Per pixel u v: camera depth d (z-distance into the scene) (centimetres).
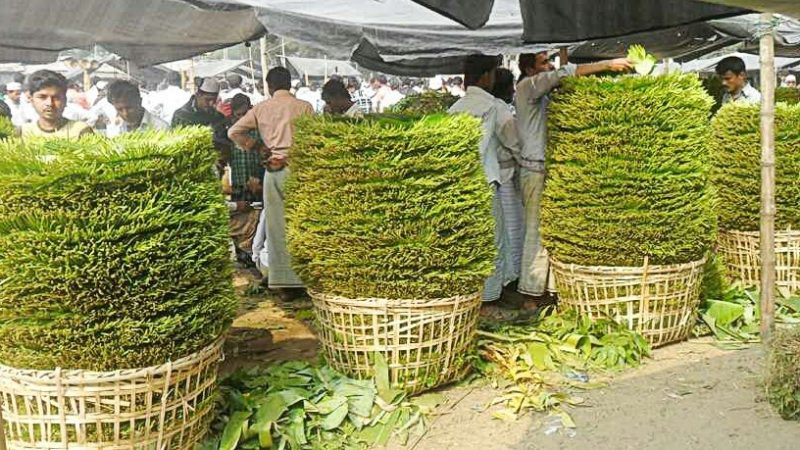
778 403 368
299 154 380
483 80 531
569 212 455
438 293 377
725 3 219
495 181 527
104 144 281
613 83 435
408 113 419
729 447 337
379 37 729
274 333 523
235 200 788
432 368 388
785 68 1802
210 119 792
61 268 268
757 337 486
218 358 326
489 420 373
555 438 352
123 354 281
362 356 384
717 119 551
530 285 545
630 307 456
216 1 546
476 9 361
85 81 1255
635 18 459
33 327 273
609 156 438
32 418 285
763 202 441
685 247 446
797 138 514
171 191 288
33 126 460
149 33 660
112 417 286
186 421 308
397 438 356
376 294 372
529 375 414
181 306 294
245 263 779
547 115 477
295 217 382
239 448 336
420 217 364
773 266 444
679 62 1236
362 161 357
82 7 578
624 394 401
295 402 355
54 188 266
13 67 1003
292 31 645
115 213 273
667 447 339
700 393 399
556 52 947
